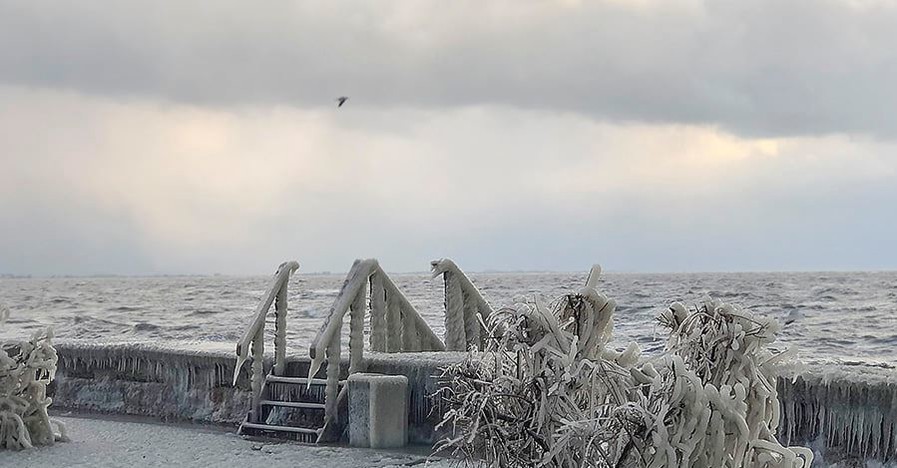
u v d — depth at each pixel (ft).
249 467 29.76
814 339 84.38
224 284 404.77
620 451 17.07
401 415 33.12
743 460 17.57
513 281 287.28
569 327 18.57
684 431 16.80
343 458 30.94
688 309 19.43
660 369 17.98
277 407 35.96
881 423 27.02
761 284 242.99
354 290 34.99
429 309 127.03
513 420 17.40
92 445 33.30
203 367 38.91
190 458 31.19
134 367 40.81
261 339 36.32
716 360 18.24
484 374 18.25
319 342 33.63
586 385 17.54
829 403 27.78
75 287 387.55
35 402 33.09
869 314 117.29
